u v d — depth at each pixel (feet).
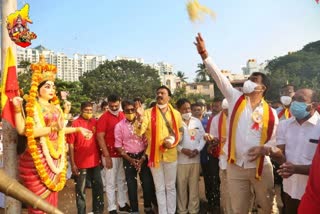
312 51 182.19
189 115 20.03
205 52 13.66
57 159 12.54
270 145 13.33
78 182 18.95
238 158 13.57
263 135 13.48
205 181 22.09
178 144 19.54
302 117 11.84
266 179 13.66
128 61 217.97
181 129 19.08
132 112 19.53
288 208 12.97
